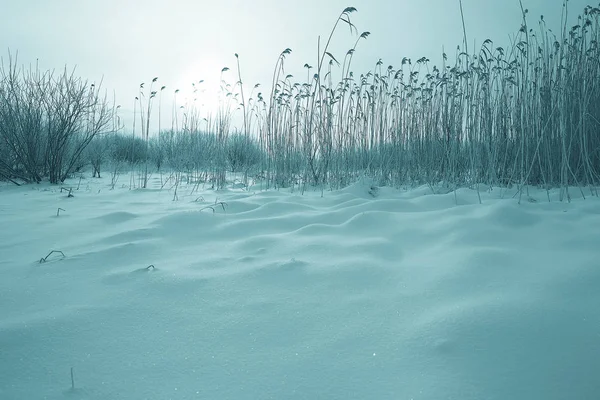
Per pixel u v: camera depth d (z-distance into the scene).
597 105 3.84
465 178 4.19
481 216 2.32
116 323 1.35
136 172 8.02
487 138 3.95
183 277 1.73
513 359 1.08
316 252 2.03
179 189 4.86
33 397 0.99
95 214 3.18
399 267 1.77
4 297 1.56
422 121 4.68
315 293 1.56
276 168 4.90
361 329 1.28
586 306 1.32
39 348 1.19
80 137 6.61
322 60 4.42
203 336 1.27
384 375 1.05
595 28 3.93
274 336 1.27
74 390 1.02
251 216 2.91
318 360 1.13
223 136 5.51
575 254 1.78
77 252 2.11
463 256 1.78
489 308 1.30
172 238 2.37
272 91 4.97
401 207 2.96
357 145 5.01
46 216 3.11
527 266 1.67
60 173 5.94
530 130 3.84
